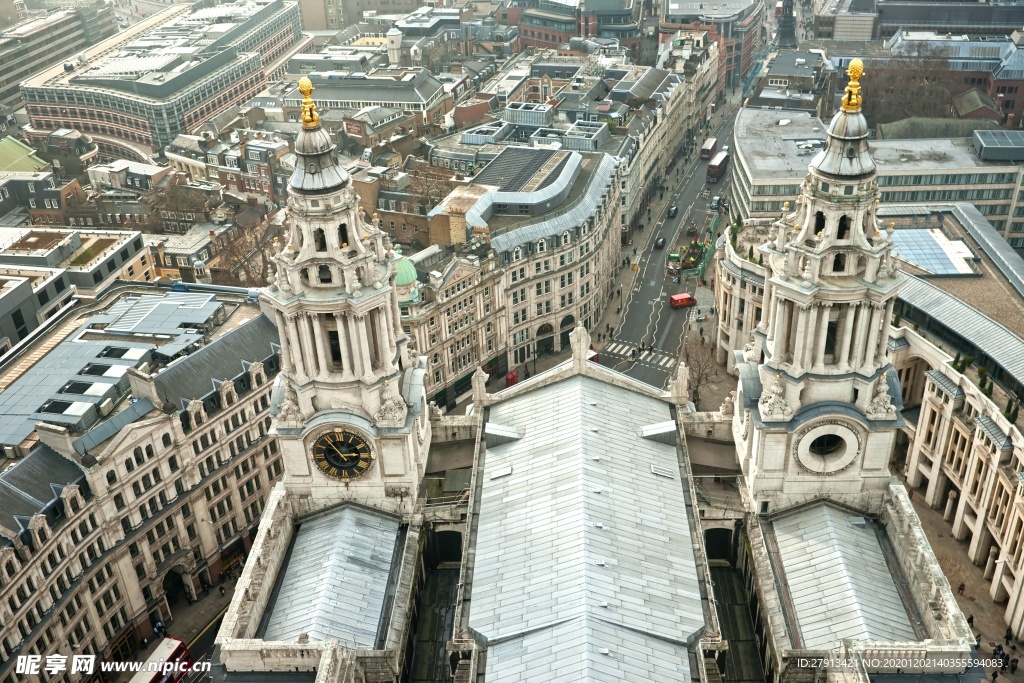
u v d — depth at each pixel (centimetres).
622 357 19850
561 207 19725
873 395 9456
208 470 13700
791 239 9019
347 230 8988
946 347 15112
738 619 9962
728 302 18612
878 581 9231
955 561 13862
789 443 9662
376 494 10188
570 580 8569
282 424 9825
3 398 13138
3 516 11306
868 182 8500
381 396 9662
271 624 9075
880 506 9975
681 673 7850
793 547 9669
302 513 10381
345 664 8338
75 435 12512
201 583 14075
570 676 7625
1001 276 16550
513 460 10469
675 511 9681
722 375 19100
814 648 8644
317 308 9125
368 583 9450
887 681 8200
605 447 10294
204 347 14088
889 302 9056
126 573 12756
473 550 9375
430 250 18262
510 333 19412
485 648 8262
